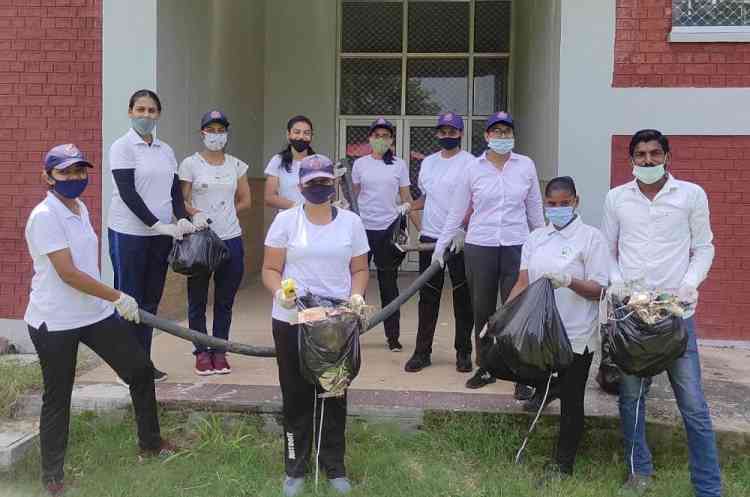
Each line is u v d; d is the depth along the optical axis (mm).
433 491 3771
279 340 3588
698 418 3594
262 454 4172
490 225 4641
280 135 10383
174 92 6531
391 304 4285
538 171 7203
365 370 5301
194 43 7074
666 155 3643
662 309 3424
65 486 3783
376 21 10367
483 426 4324
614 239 3834
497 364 3775
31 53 6141
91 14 6090
